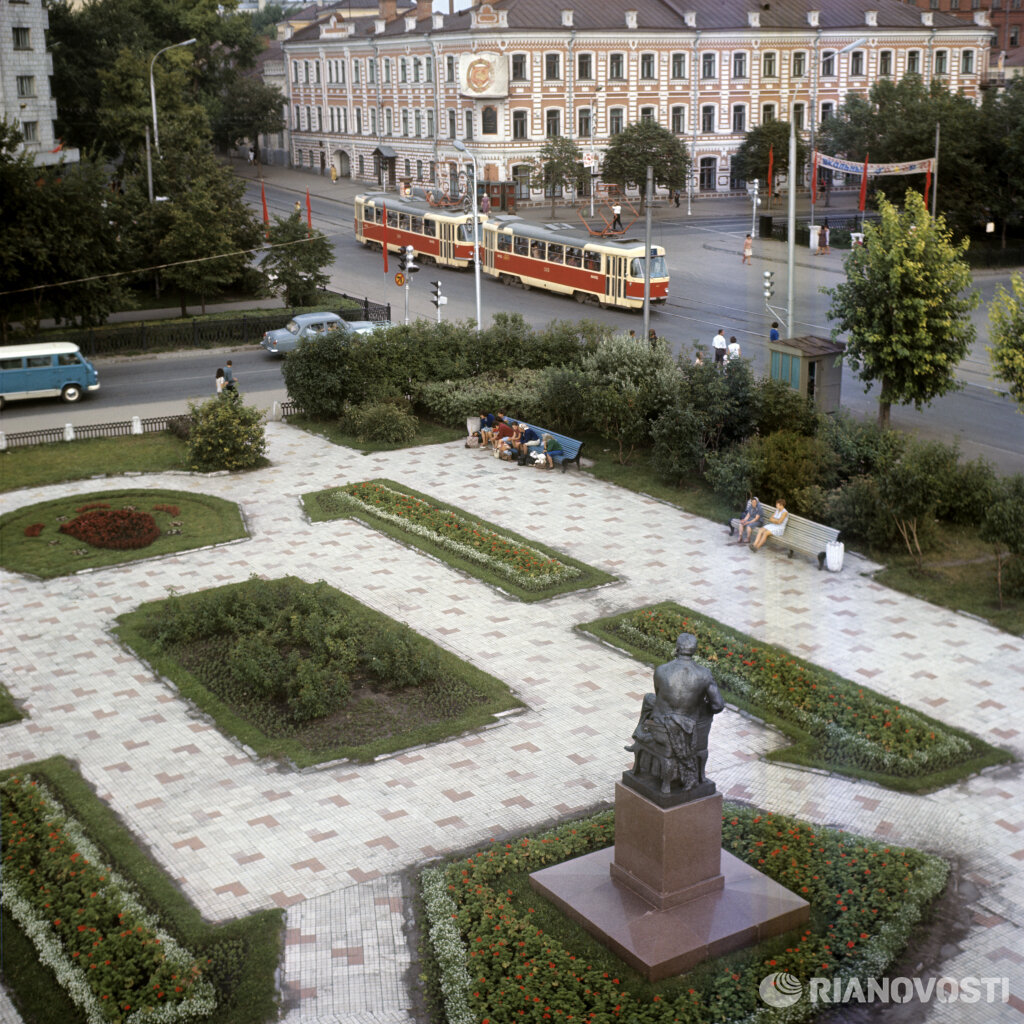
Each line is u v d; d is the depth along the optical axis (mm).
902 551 17938
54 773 14781
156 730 15930
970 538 17703
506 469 27172
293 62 84312
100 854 13031
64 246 36156
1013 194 39094
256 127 81000
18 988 10992
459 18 67125
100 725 16094
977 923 10945
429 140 70375
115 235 40875
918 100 38438
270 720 16109
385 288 48781
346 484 26250
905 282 23594
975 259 39219
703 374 24750
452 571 21281
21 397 32344
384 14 76875
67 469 27359
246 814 13859
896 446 19312
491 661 17688
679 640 11086
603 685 16844
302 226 43906
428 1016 10531
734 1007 10062
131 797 14273
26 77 50781
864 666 14773
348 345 30953
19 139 36938
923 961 10461
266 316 41562
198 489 26078
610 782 14352
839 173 39531
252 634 18562
